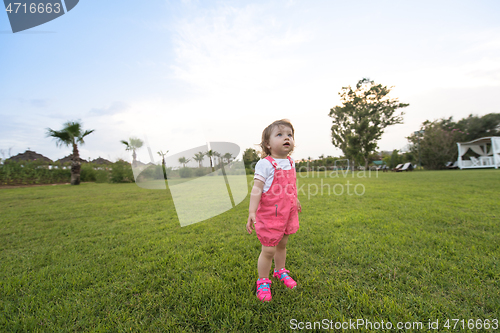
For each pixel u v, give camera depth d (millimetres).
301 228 2607
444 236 2182
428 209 3414
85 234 2686
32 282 1514
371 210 3477
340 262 1690
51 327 1065
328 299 1232
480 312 1101
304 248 1990
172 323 1060
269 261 1293
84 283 1470
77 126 11734
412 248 1912
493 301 1174
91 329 1055
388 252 1821
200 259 1816
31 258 1962
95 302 1260
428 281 1384
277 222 1282
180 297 1278
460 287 1312
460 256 1711
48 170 13375
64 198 6059
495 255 1718
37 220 3479
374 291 1298
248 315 1102
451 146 21656
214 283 1410
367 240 2137
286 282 1397
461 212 3127
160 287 1400
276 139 1406
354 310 1139
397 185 6879
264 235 1280
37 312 1180
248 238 2350
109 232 2744
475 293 1244
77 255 2002
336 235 2311
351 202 4242
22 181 12031
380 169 26391
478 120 23641
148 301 1253
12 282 1499
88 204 4961
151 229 2820
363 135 24578
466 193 4867
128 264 1771
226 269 1619
